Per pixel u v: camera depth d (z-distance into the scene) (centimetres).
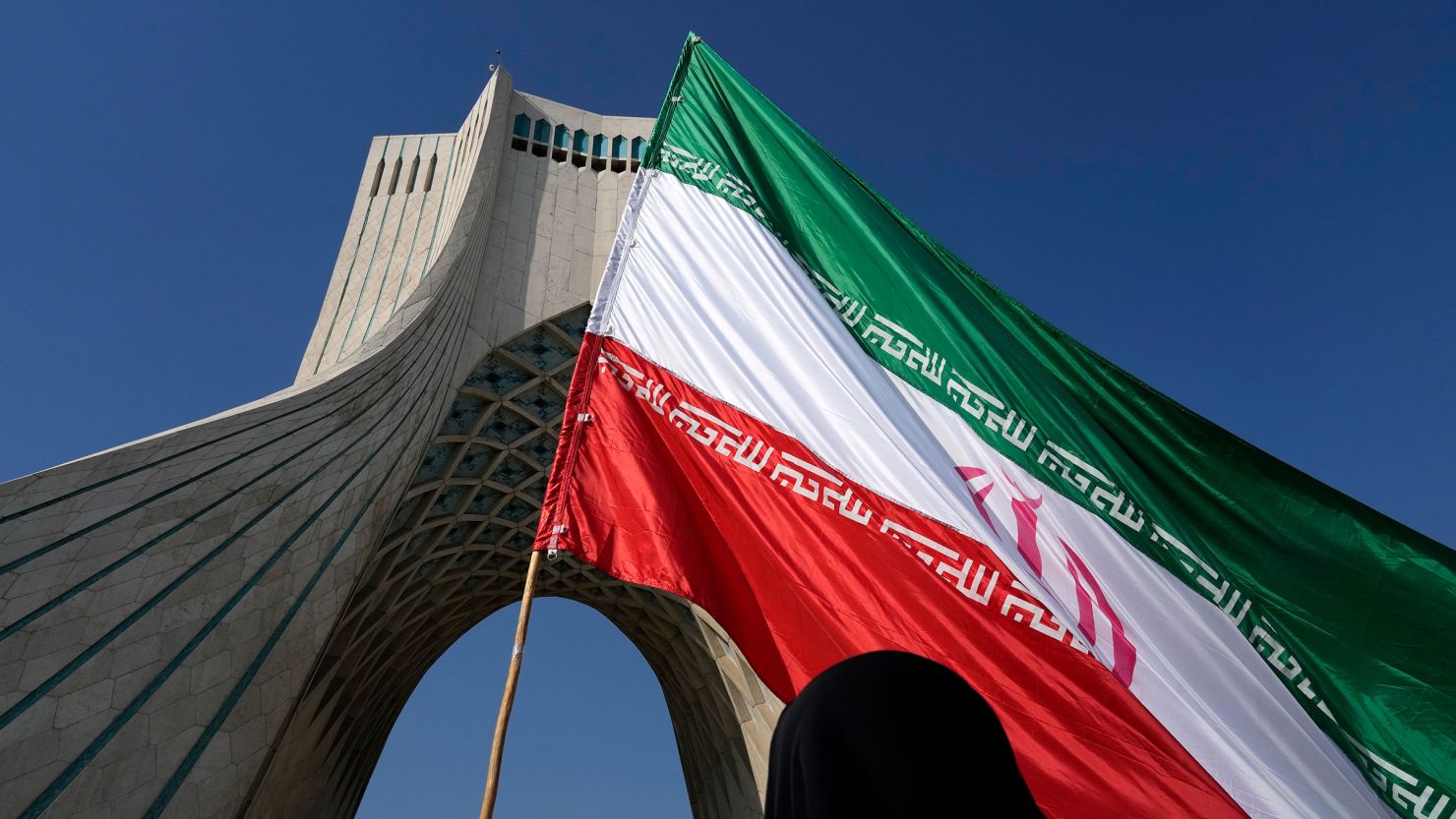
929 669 122
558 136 2286
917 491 643
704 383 686
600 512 618
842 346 714
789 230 795
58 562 795
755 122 849
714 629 2120
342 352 2119
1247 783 575
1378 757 612
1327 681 633
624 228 766
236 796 945
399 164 2486
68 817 746
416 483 1789
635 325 712
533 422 1983
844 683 121
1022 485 678
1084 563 650
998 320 747
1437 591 636
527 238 2033
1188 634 633
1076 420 708
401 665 2277
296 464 1154
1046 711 573
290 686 1067
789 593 608
